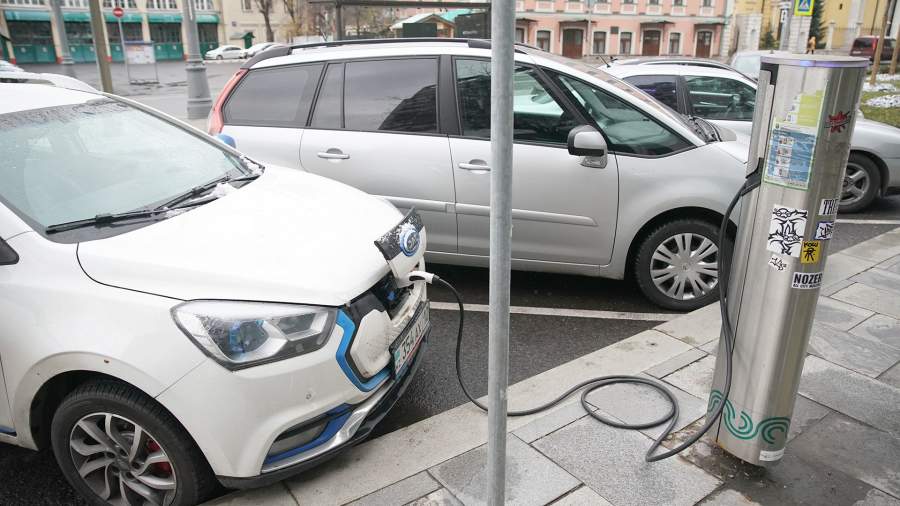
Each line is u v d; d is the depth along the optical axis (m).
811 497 2.54
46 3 48.31
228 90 4.87
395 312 2.91
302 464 2.47
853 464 2.72
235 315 2.34
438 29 10.98
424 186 4.37
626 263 4.45
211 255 2.53
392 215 3.24
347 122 4.54
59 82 3.89
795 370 2.45
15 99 3.21
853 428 2.96
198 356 2.30
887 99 15.03
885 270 4.86
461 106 4.33
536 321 4.32
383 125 4.46
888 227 6.33
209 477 2.52
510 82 1.65
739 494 2.56
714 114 7.04
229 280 2.43
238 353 2.31
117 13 29.44
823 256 2.30
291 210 3.02
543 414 3.10
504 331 1.91
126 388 2.42
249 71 4.83
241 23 57.12
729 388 2.60
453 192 4.32
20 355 2.43
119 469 2.57
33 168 2.84
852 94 2.12
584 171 4.16
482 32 11.08
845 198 6.84
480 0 10.81
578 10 45.38
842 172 2.21
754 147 2.35
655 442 2.82
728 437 2.67
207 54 47.69
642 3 46.16
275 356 2.35
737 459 2.74
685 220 4.23
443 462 2.78
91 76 33.34
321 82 4.61
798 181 2.22
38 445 2.68
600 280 5.01
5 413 2.61
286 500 2.59
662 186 4.14
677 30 47.12
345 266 2.65
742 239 2.45
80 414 2.49
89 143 3.16
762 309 2.42
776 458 2.60
